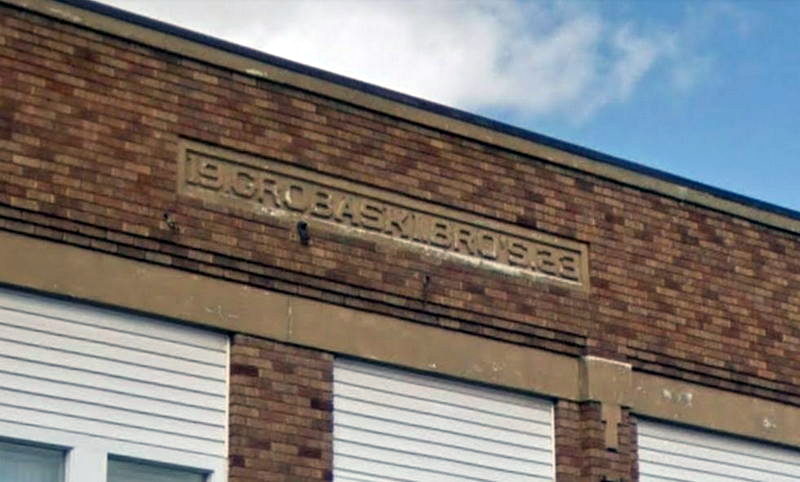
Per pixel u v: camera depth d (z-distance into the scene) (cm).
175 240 1895
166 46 1938
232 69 1984
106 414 1822
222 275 1925
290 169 2008
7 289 1778
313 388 1964
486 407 2123
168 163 1911
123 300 1845
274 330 1950
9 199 1784
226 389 1911
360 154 2067
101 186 1853
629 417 2238
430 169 2125
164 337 1881
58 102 1844
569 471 2161
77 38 1873
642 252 2309
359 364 2022
